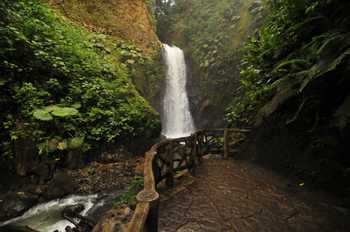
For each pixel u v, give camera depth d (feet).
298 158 16.16
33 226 14.99
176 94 50.03
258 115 17.29
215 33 55.57
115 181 20.29
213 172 18.35
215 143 27.14
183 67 55.36
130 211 11.76
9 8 21.17
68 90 22.67
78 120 21.29
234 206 12.77
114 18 42.14
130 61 37.65
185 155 17.43
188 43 60.29
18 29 19.94
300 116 15.87
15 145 17.39
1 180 16.57
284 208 12.34
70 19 35.53
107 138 22.58
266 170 18.44
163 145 14.29
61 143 19.04
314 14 14.55
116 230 10.28
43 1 32.30
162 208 12.61
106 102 24.57
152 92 42.14
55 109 19.17
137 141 25.99
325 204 12.48
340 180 13.03
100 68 28.32
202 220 11.37
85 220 15.26
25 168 17.58
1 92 17.88
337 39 10.81
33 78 20.43
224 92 46.16
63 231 14.61
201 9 65.26
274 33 19.02
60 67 22.56
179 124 49.26
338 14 13.52
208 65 50.96
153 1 65.57
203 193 14.48
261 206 12.67
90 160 21.36
